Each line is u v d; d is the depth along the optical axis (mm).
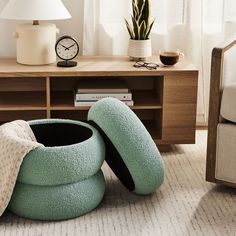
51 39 4094
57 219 3268
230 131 3482
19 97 4211
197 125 4562
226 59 3500
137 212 3361
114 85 4117
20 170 3225
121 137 3369
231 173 3527
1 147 3287
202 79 4488
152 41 4418
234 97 3443
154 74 3943
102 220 3281
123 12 4332
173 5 4344
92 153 3297
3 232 3170
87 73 3943
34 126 3590
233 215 3342
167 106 4000
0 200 3240
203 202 3467
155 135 4125
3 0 4277
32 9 3957
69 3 4344
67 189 3262
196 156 4059
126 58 4270
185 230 3201
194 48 4410
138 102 4133
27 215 3271
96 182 3387
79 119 4410
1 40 4375
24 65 4078
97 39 4387
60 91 4367
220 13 4391
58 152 3209
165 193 3562
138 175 3391
